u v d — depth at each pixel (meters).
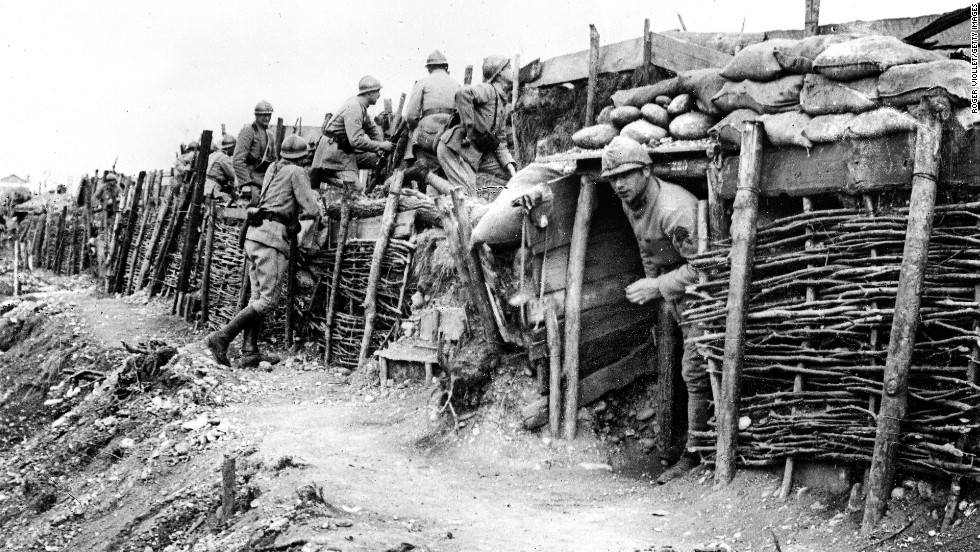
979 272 6.60
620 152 8.40
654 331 9.64
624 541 7.06
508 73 13.95
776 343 7.59
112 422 11.53
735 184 7.86
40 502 10.51
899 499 6.68
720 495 7.68
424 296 12.11
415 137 14.23
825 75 7.27
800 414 7.38
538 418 9.58
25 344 17.20
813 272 7.35
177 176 20.66
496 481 8.89
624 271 9.67
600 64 12.55
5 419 14.55
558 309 9.48
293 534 7.27
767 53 7.69
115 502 9.87
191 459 10.12
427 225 12.82
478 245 9.73
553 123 13.83
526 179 9.62
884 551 6.40
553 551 6.88
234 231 16.09
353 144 14.93
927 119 6.71
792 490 7.37
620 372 9.67
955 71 6.68
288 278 14.27
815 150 7.34
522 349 9.96
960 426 6.51
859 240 7.13
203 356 13.19
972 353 6.58
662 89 8.97
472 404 10.05
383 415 10.93
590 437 9.48
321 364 13.55
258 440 10.05
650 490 8.41
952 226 6.77
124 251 20.38
